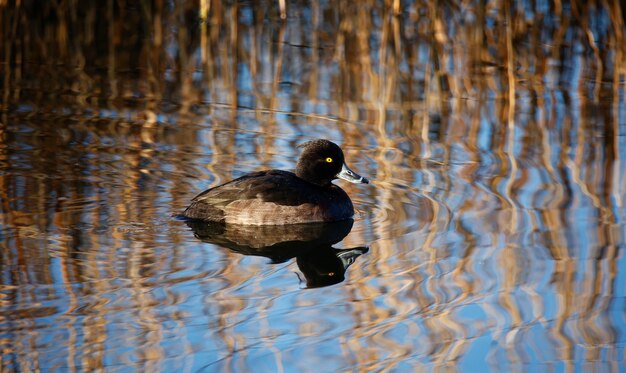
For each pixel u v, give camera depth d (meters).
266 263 11.59
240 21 22.52
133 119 16.97
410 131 16.70
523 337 9.73
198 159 15.11
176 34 21.88
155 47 21.17
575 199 13.65
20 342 9.16
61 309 9.87
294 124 16.91
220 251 11.87
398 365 9.12
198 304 10.21
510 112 17.66
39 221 12.38
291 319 10.02
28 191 13.44
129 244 11.80
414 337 9.70
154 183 13.99
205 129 16.56
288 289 10.80
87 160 14.84
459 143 16.14
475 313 10.26
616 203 13.47
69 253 11.37
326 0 22.08
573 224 12.77
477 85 19.12
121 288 10.47
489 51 20.80
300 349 9.36
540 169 14.91
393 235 12.58
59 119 16.81
